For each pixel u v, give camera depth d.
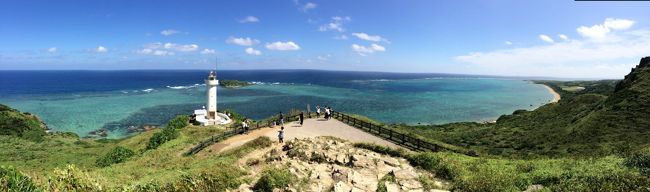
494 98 138.75
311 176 16.73
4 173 11.31
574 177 13.88
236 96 120.75
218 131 42.50
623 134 38.94
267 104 101.81
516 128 59.81
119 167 24.27
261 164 20.97
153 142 36.69
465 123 74.94
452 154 22.23
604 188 11.80
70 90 136.88
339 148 23.20
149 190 14.05
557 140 44.53
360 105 104.88
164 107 90.31
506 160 20.53
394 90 164.75
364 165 19.06
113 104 94.38
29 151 41.78
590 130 44.25
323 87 170.62
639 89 51.41
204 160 23.59
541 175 14.98
